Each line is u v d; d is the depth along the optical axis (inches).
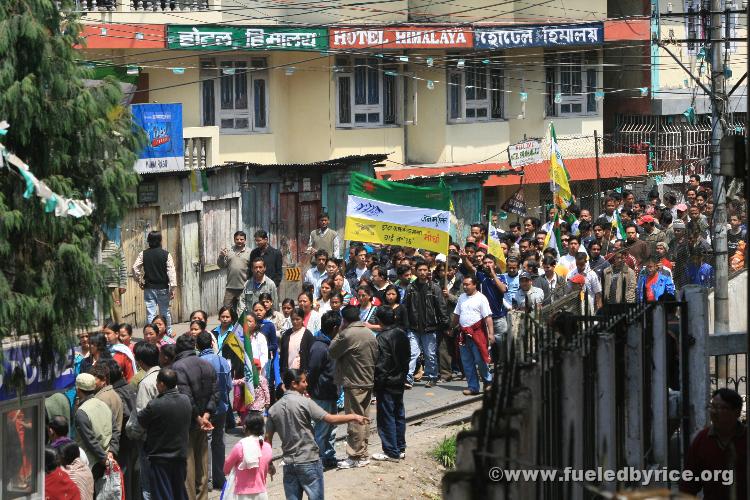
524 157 1375.5
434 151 1492.4
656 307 490.0
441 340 886.4
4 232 453.7
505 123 1550.2
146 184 1107.3
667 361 499.8
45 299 472.1
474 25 1446.9
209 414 607.8
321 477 583.2
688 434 503.2
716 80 933.2
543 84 1583.4
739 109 1716.3
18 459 480.7
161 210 1123.3
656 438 485.1
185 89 1299.2
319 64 1396.4
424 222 877.8
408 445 733.3
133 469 614.9
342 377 669.3
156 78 1274.6
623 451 450.9
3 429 475.2
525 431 303.3
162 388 571.8
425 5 1514.5
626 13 1675.7
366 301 802.2
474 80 1528.1
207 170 1160.8
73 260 476.4
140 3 1248.2
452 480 265.3
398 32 1385.3
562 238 1023.0
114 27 1204.5
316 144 1403.8
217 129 1222.9
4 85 462.6
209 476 657.0
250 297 855.7
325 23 1392.7
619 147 1696.6
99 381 581.0
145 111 1095.6
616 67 1675.7
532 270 836.6
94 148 493.0
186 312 1157.7
